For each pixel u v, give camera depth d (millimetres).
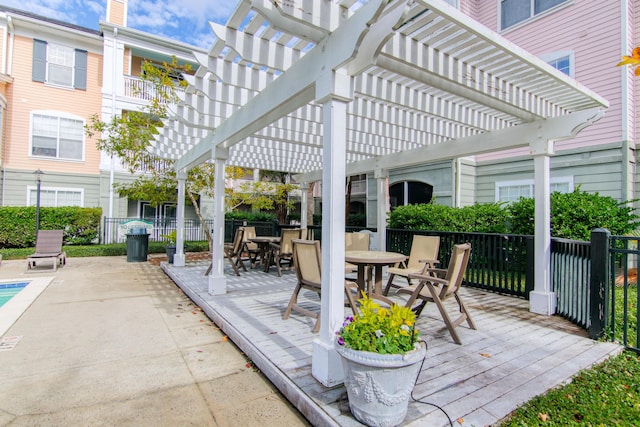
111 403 2418
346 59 2332
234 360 3164
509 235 5434
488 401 2258
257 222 12422
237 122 4426
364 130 5441
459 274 3668
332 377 2406
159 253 11508
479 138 5324
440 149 6012
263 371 2848
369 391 1926
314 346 2541
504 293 5504
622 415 2148
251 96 4137
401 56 2920
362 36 2201
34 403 2400
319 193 17844
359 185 14383
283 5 2197
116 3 12633
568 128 4180
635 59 1496
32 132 11789
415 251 5508
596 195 6367
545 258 4426
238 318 3971
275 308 4414
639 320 3160
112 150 8703
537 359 2947
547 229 4465
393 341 1982
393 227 8609
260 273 7090
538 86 3893
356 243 6285
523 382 2531
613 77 7141
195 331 3951
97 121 8961
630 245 6730
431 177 9758
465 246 3547
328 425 2016
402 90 4137
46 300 5273
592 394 2387
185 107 4945
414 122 5176
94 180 12625
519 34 8656
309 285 3785
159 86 8234
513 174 8820
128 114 8781
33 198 11758
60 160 12117
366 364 1890
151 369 2961
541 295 4375
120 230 12281
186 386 2676
